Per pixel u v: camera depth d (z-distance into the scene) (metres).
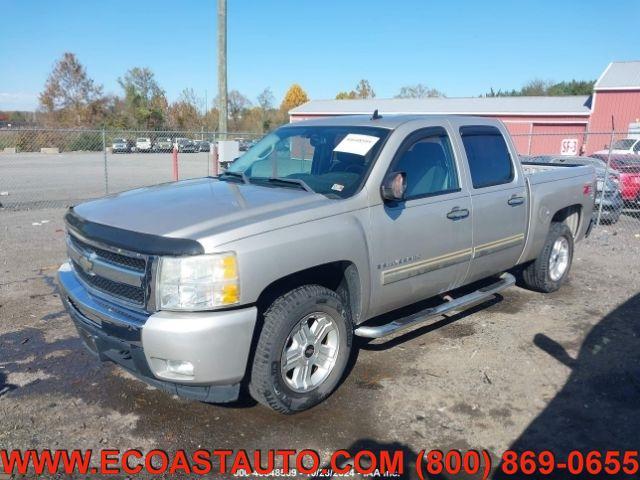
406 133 4.27
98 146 36.41
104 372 4.26
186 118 54.03
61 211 12.44
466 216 4.60
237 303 3.16
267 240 3.27
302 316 3.49
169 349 3.07
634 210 12.67
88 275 3.58
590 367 4.43
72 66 51.53
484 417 3.69
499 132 5.26
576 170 6.34
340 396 3.93
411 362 4.48
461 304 4.74
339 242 3.61
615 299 6.16
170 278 3.08
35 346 4.71
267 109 65.44
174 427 3.54
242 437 3.44
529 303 5.98
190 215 3.43
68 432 3.47
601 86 27.25
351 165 4.08
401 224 4.05
